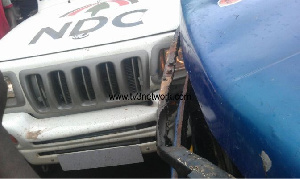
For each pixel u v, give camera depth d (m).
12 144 0.74
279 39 0.99
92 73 1.99
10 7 4.05
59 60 2.01
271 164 0.78
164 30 2.02
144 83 2.02
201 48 1.13
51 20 2.59
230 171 1.32
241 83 0.92
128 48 1.98
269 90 0.86
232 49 1.05
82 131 1.98
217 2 1.35
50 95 2.06
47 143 2.06
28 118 2.14
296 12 1.07
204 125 1.65
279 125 0.79
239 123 0.88
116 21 2.23
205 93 1.08
